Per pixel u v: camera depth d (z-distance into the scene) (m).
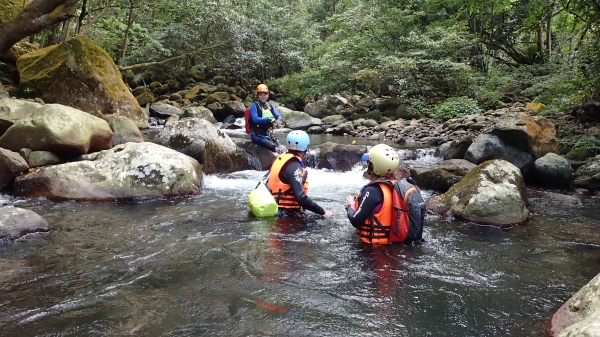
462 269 3.43
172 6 15.45
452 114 12.91
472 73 14.96
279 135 12.18
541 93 13.24
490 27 16.59
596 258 3.70
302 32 21.69
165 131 7.20
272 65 20.84
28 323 2.52
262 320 2.59
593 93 9.88
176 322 2.55
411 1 16.08
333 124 13.58
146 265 3.39
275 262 3.49
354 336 2.44
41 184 5.27
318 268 3.38
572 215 4.99
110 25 16.17
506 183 4.91
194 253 3.65
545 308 2.82
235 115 14.92
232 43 17.84
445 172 6.10
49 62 10.39
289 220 4.64
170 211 4.91
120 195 5.33
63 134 5.91
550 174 6.45
